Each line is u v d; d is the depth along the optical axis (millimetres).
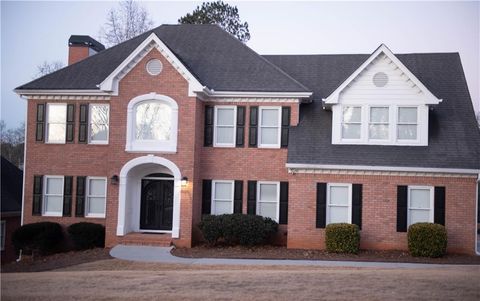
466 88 26531
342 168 23266
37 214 26656
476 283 15305
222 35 28969
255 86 25391
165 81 24281
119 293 14500
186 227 23844
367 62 24141
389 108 24266
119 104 24516
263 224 23500
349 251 22156
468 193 22719
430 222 22797
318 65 29141
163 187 25906
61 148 26750
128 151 24312
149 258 20969
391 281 15602
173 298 13812
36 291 14922
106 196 25578
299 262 20062
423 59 28812
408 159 23234
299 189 23906
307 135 24891
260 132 25594
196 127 24484
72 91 26266
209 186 25609
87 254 22812
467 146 23500
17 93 26734
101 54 28547
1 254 30906
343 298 13648
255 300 13539
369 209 23375
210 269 18406
